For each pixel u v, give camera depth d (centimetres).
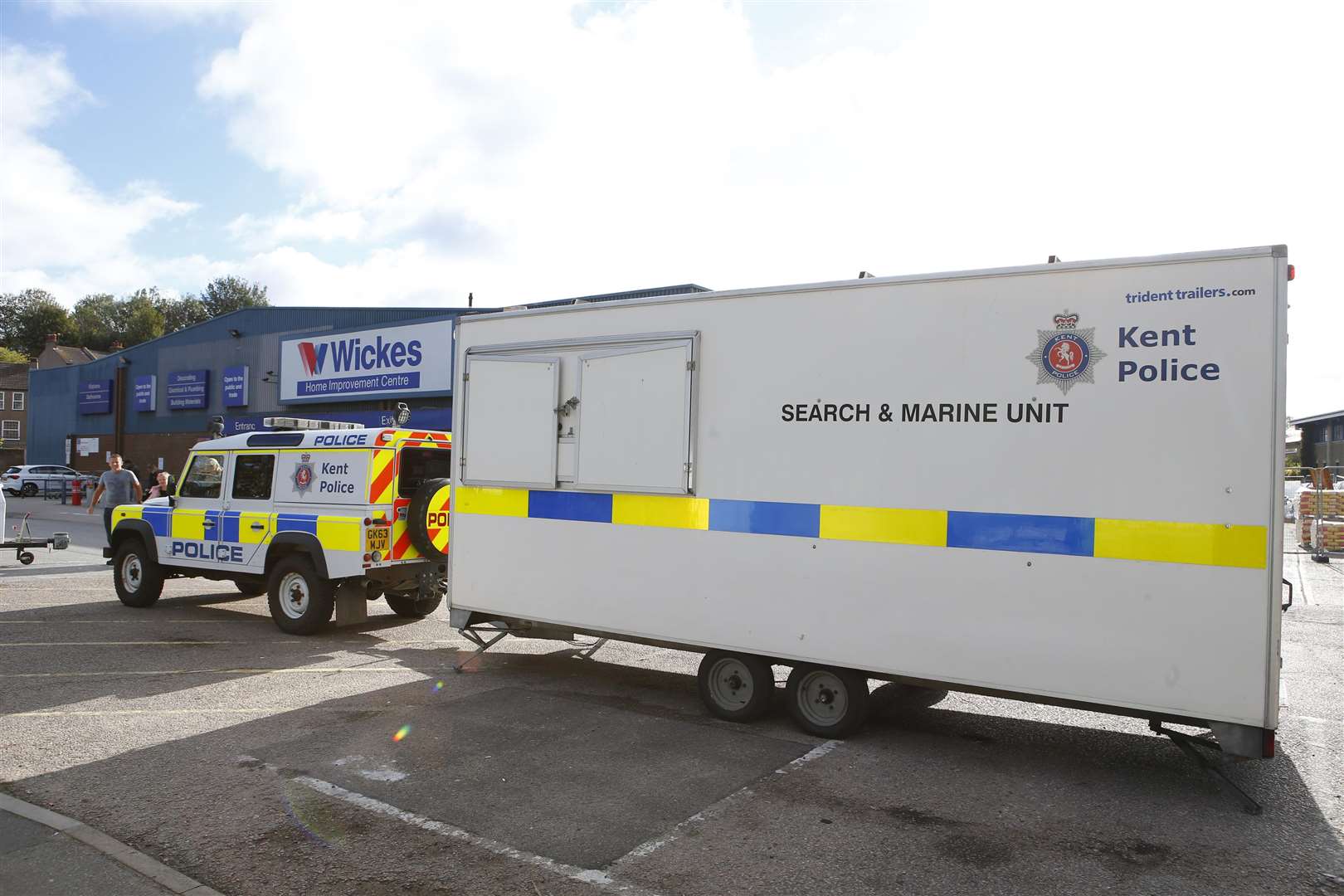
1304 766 518
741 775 493
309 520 853
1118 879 370
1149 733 585
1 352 8819
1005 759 527
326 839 404
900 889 360
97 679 698
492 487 698
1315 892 360
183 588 1182
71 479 3588
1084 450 478
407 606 986
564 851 393
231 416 3089
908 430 526
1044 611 486
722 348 591
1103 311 477
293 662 763
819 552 552
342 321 2695
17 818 423
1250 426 441
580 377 650
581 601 648
